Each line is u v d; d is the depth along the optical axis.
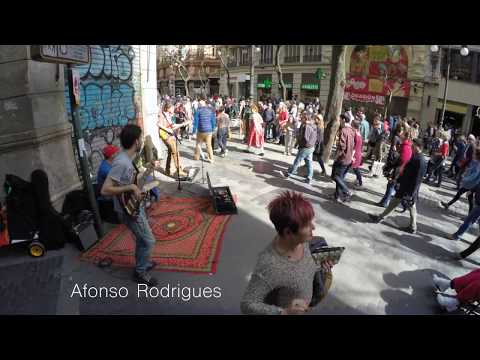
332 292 4.20
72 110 4.64
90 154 6.96
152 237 3.98
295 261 1.96
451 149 16.50
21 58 4.89
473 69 19.31
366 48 24.89
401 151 6.91
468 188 5.85
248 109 14.08
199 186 7.86
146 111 9.46
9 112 4.98
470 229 6.50
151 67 9.52
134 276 4.12
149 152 7.68
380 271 4.76
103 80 7.36
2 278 4.05
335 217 6.61
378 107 24.70
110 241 5.02
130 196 3.68
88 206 5.31
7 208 4.40
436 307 4.04
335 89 9.95
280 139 14.40
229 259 4.70
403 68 22.83
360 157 8.51
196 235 5.34
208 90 46.06
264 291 1.91
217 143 11.43
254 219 6.10
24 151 5.09
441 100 21.14
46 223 4.56
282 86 17.86
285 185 8.38
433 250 5.51
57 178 5.64
